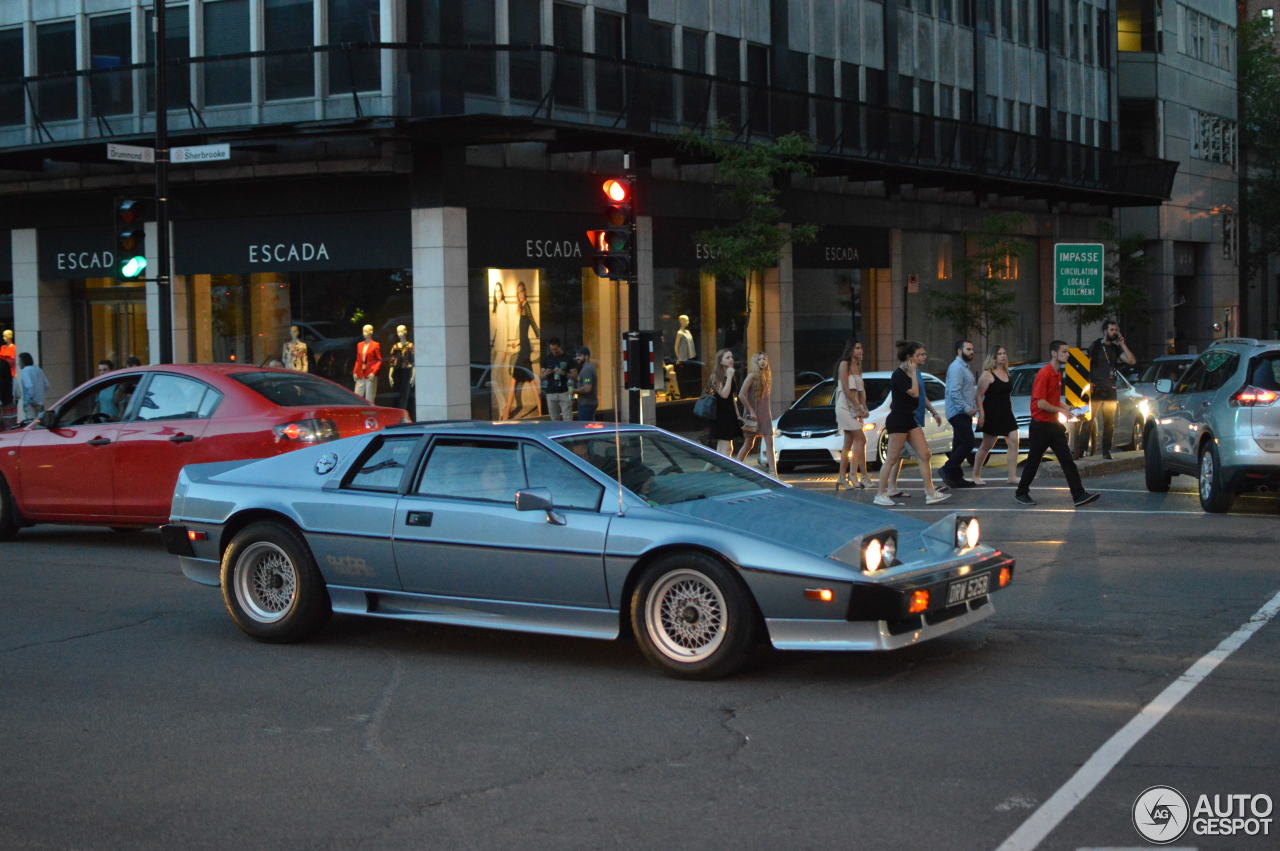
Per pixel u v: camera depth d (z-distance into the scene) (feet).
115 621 31.32
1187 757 19.49
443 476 27.07
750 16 97.40
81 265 87.25
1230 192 185.16
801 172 86.02
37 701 24.12
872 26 109.91
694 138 81.87
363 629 29.89
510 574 25.77
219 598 34.06
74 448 42.52
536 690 24.22
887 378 70.54
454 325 76.89
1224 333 183.32
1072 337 144.46
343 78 76.95
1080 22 145.69
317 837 16.97
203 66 80.02
